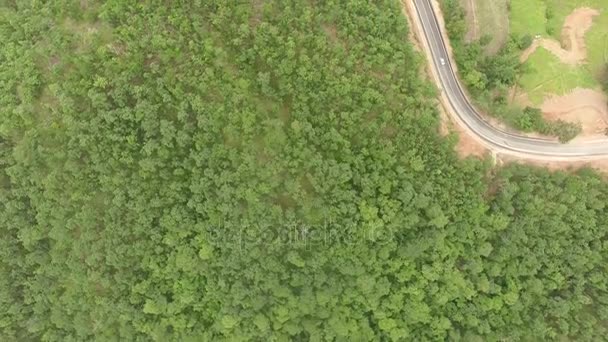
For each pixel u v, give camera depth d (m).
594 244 84.12
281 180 79.50
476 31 87.44
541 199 82.56
